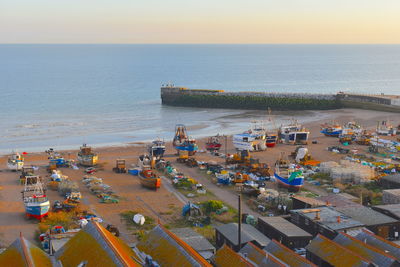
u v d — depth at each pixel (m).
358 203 69.94
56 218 65.56
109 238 39.72
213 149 118.81
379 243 47.38
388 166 96.38
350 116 177.25
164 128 155.25
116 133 145.88
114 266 34.91
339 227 53.84
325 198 68.31
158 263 40.88
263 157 110.50
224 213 69.50
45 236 56.59
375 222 56.19
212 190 82.81
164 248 42.09
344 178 86.25
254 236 53.44
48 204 66.50
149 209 72.06
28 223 65.44
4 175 92.94
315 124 161.00
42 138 136.88
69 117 175.50
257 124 162.62
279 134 131.12
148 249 43.66
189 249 40.44
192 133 145.88
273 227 55.47
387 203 71.50
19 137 137.88
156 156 104.56
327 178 89.00
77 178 90.31
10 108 196.50
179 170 97.25
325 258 45.41
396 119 168.75
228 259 43.47
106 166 101.94
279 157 110.31
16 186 84.81
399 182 79.19
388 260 42.59
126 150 120.38
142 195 79.69
